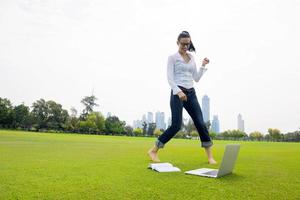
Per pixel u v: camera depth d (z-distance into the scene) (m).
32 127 57.59
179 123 3.88
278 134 63.62
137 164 3.33
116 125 65.00
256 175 2.67
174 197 1.71
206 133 3.92
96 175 2.44
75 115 62.75
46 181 2.12
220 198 1.70
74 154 4.61
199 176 2.52
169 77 4.06
